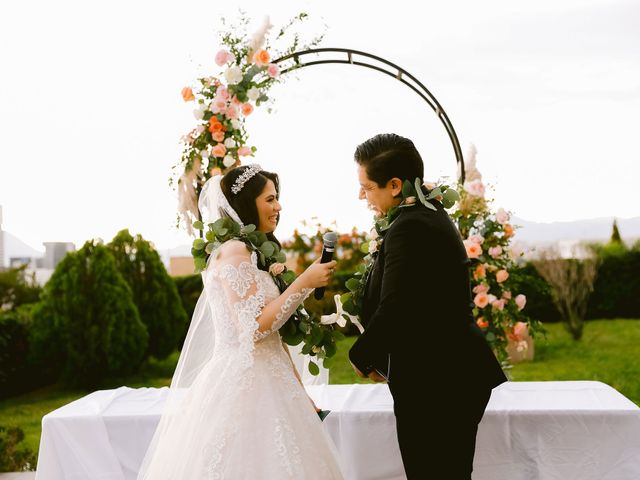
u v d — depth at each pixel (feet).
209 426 6.89
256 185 7.77
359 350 6.45
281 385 7.27
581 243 29.73
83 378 21.70
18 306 25.26
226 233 7.55
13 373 21.65
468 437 6.57
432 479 6.41
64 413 8.68
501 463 8.24
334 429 8.46
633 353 25.49
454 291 6.57
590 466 8.05
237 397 6.97
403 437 6.58
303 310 7.89
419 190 6.79
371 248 7.64
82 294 21.27
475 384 6.59
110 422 8.54
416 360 6.49
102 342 21.18
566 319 28.91
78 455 8.45
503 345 11.73
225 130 11.10
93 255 21.54
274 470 6.64
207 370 7.40
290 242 28.55
